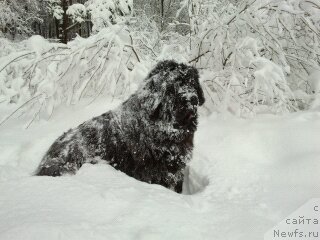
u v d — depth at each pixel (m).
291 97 5.28
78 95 5.45
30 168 4.25
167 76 3.78
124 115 3.95
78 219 2.17
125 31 6.05
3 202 2.39
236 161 3.81
